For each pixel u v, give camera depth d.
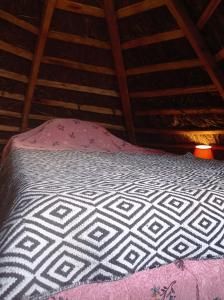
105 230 0.77
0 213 1.18
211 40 2.46
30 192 0.84
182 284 0.77
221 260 0.86
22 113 3.43
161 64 2.90
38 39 2.78
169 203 0.89
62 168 1.37
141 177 1.22
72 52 3.11
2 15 2.58
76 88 3.41
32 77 3.06
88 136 3.21
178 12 2.35
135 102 3.54
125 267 0.76
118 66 3.12
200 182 1.17
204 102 2.98
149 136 3.82
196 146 3.12
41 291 0.67
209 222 0.89
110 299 0.69
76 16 2.77
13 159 1.90
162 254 0.82
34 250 0.69
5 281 0.64
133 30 2.81
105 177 1.17
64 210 0.77
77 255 0.73
